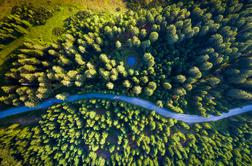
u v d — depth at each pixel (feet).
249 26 148.46
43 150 133.39
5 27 143.95
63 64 138.41
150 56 137.90
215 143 146.41
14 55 144.97
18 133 138.00
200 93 151.12
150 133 144.46
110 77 137.59
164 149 138.51
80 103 141.08
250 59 149.79
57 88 145.38
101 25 143.54
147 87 144.05
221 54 149.59
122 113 141.69
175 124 151.74
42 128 137.08
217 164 141.90
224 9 149.79
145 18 144.25
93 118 137.80
